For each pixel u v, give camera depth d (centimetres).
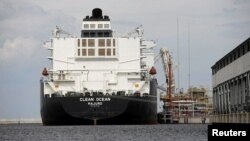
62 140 17012
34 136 19125
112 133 19938
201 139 16712
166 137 17812
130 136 18362
